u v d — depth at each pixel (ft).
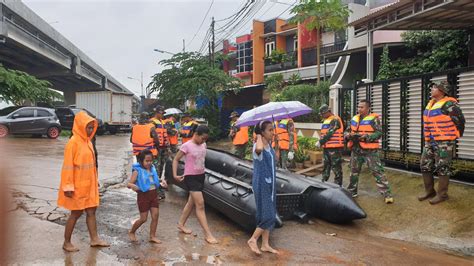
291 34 91.97
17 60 98.58
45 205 21.03
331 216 19.60
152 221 16.67
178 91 68.95
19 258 14.05
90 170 15.12
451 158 19.39
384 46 46.11
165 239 17.20
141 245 16.30
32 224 17.87
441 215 18.83
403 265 14.75
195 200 17.15
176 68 72.33
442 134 19.13
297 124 42.50
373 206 21.86
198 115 72.64
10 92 70.38
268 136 15.60
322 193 20.25
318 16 55.77
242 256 15.38
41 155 41.11
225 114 76.38
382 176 21.75
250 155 37.63
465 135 21.09
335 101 34.47
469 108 20.79
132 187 16.14
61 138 64.75
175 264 14.35
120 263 14.23
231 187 19.74
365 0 63.57
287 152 28.99
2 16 67.31
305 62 81.76
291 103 21.21
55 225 18.01
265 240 15.94
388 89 26.91
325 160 24.71
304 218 20.39
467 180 21.36
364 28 37.27
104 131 90.68
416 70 41.34
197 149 17.16
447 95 19.70
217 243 16.85
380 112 27.78
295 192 21.22
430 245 17.11
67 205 14.66
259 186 15.62
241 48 102.47
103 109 92.02
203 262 14.65
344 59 54.80
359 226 19.94
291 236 18.20
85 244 15.99
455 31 38.19
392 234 18.66
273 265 14.53
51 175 29.76
